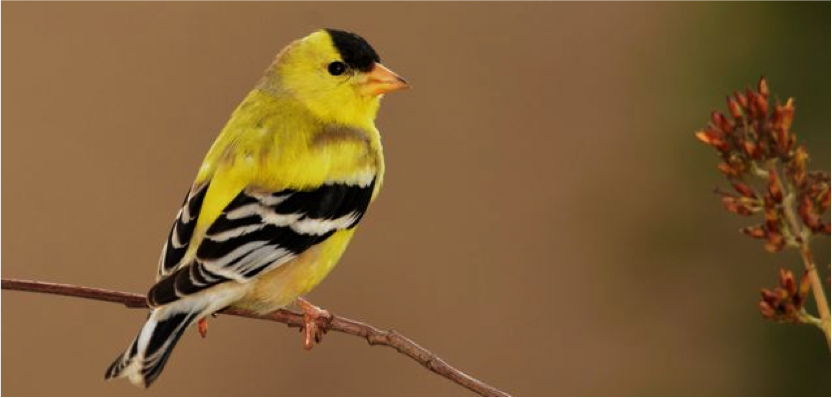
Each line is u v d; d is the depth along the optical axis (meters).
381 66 2.93
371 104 2.93
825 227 2.83
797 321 2.83
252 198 2.89
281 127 2.91
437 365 2.87
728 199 2.84
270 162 2.90
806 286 2.83
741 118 2.84
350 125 2.93
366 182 2.92
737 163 2.83
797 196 2.83
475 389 2.87
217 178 2.90
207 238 2.88
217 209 2.89
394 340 2.88
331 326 2.91
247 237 2.89
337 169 2.91
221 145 2.91
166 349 2.87
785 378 3.16
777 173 2.83
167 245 2.89
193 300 2.88
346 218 2.91
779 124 2.83
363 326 2.89
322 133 2.91
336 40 2.93
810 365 3.16
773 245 2.83
